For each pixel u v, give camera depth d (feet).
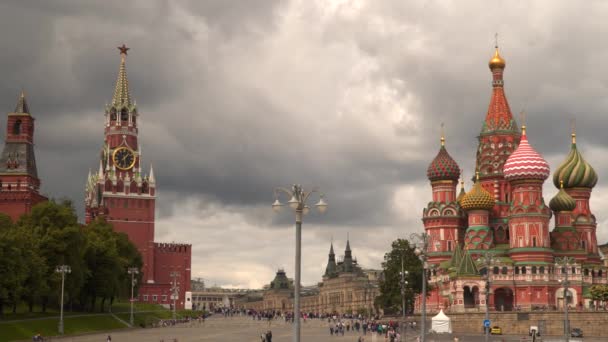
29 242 492.54
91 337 458.50
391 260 624.59
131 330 555.28
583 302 654.94
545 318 539.70
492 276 650.84
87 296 615.57
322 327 615.57
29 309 549.95
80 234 534.78
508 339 472.03
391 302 615.57
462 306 630.74
